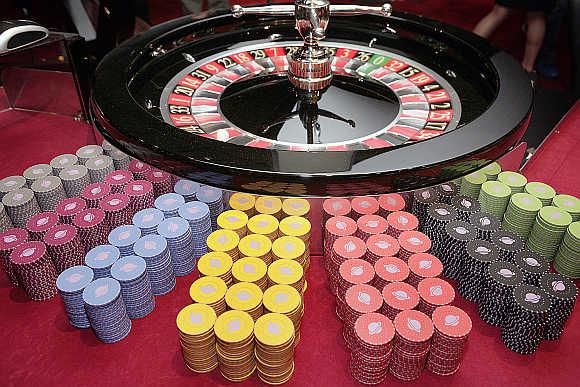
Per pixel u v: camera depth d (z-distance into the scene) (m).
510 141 1.30
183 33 2.00
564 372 1.39
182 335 1.30
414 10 5.30
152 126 1.29
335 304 1.58
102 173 1.94
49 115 2.56
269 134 1.59
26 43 2.34
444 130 1.60
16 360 1.42
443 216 1.67
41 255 1.54
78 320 1.48
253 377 1.38
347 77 1.92
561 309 1.40
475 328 1.51
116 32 3.08
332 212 1.70
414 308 1.38
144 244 1.56
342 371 1.39
